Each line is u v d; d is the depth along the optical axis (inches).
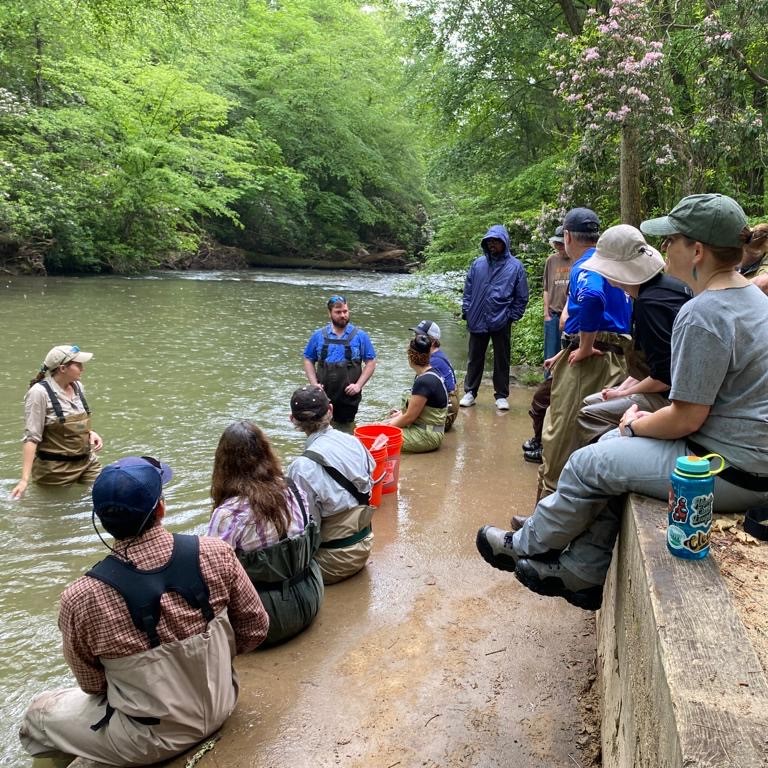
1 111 777.6
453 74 581.6
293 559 123.2
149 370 349.4
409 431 235.6
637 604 72.8
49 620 138.9
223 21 776.9
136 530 91.6
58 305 546.6
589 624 132.5
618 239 108.5
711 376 79.2
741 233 80.7
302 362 381.1
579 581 100.1
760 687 52.9
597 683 112.3
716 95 300.7
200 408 286.5
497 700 110.6
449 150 636.1
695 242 82.3
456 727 104.6
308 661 121.3
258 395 310.2
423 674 117.3
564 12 515.5
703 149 299.3
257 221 1131.3
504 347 286.7
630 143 308.2
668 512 75.9
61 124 825.5
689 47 311.7
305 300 668.7
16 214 729.6
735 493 82.0
